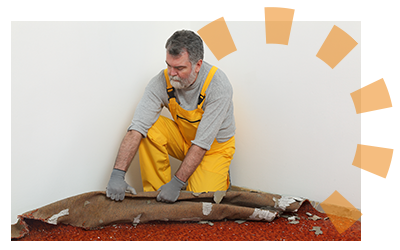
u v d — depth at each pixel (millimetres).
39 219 1404
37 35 1522
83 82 1728
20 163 1503
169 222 1644
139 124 1743
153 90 1809
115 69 1881
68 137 1688
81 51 1704
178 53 1584
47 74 1571
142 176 1898
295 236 1513
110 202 1593
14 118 1468
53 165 1636
